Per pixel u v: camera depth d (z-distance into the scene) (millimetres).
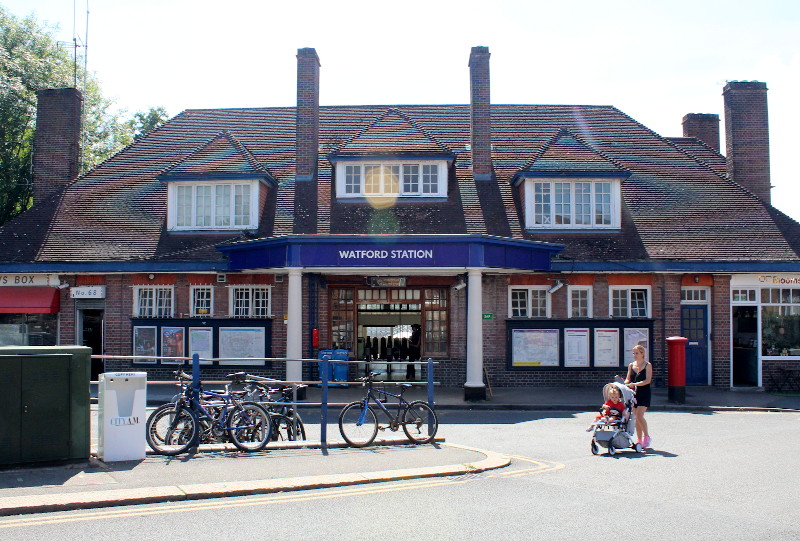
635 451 11992
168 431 11117
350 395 19703
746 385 21438
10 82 33125
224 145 23078
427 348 21516
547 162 22094
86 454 10023
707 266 20781
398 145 22359
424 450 11664
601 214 22141
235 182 21984
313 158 23500
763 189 24656
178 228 22031
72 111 25078
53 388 9781
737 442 12977
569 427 14836
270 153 24688
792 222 22672
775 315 21344
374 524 7488
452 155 22031
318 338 20969
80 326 21641
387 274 21109
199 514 7824
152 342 20906
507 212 22141
